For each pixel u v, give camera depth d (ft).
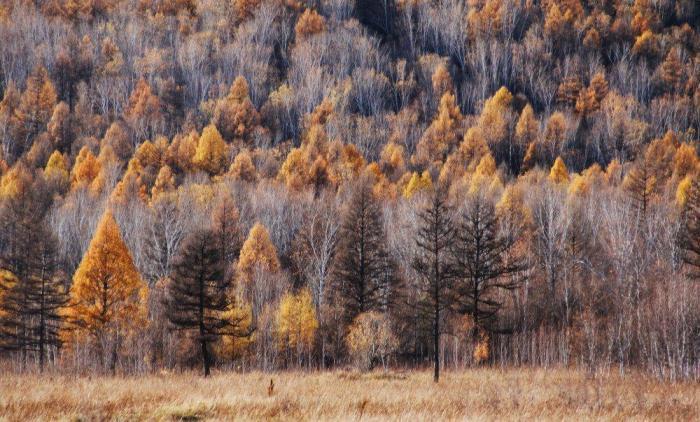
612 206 203.31
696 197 177.27
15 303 131.03
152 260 186.80
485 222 158.40
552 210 193.16
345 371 131.23
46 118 393.50
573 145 402.72
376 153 386.11
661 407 68.18
